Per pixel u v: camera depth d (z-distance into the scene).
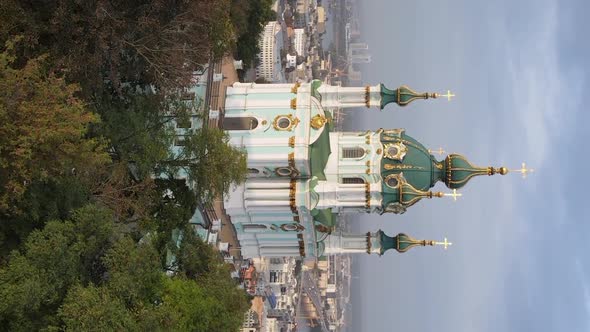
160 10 48.03
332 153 68.25
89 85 46.06
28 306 35.12
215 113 66.38
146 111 50.66
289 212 68.19
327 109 71.81
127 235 42.34
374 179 66.94
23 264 35.69
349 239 75.00
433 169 68.38
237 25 77.00
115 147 48.66
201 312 44.91
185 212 53.84
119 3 46.41
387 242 74.62
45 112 36.25
